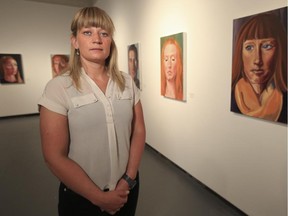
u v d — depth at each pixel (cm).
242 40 193
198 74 256
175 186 274
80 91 95
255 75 185
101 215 108
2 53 638
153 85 359
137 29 394
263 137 188
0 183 289
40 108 93
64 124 93
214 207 232
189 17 260
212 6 225
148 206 236
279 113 170
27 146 422
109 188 104
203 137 261
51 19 688
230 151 225
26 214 226
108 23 99
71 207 105
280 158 177
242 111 201
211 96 241
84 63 102
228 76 216
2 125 581
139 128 118
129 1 414
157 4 323
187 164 298
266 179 190
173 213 224
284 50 161
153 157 362
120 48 479
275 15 165
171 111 319
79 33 98
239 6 196
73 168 91
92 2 654
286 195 176
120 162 105
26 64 673
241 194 217
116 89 105
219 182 245
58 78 95
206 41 238
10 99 666
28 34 664
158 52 333
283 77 164
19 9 644
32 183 288
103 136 98
